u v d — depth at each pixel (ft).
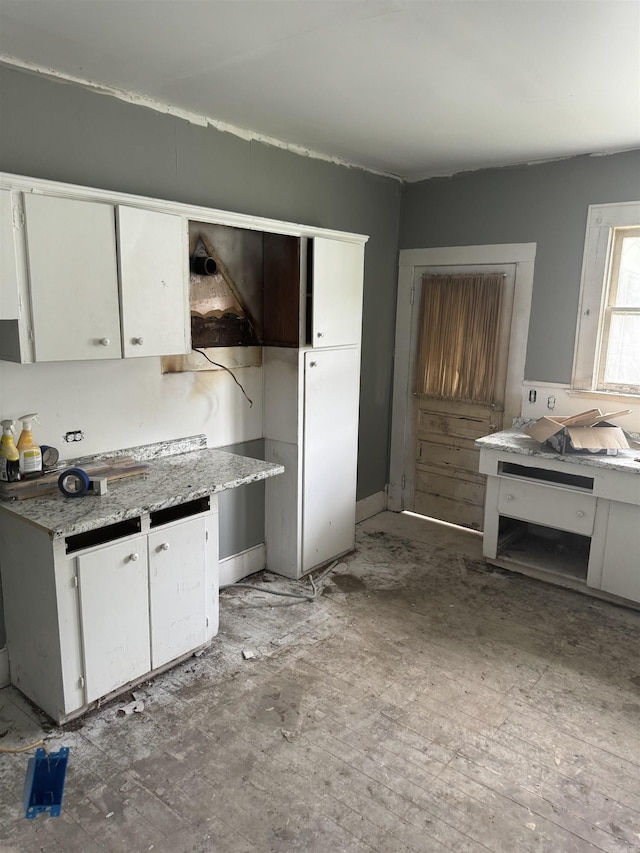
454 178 13.33
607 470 10.18
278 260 10.62
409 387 14.80
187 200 9.37
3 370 7.55
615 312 11.80
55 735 7.25
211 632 9.00
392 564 12.32
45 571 6.98
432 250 13.91
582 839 5.96
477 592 11.14
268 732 7.36
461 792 6.51
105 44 6.85
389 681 8.43
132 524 7.73
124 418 9.03
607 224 11.50
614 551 10.43
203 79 7.91
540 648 9.33
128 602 7.68
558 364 12.49
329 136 10.57
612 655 9.16
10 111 7.24
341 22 6.26
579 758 7.05
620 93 8.25
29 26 6.39
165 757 6.92
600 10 5.91
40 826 5.98
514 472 11.97
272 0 5.77
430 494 14.88
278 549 11.67
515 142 10.86
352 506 12.64
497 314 13.00
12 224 6.63
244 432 11.07
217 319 10.22
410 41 6.70
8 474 7.57
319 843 5.84
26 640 7.66
